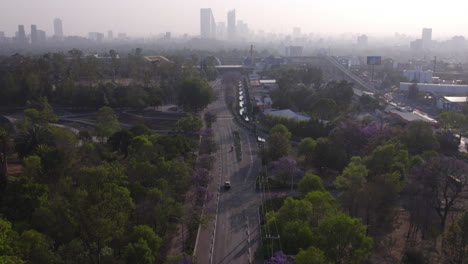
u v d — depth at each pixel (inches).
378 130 6924.2
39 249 3208.7
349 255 3393.2
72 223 3609.7
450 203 4613.7
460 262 3511.3
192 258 3673.7
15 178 5423.2
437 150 7352.4
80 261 3440.0
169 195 4453.7
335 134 6712.6
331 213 3900.1
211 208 5068.9
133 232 3595.0
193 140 7485.2
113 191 3863.2
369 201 4330.7
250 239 4308.6
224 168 6520.7
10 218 4035.4
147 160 5152.6
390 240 4013.3
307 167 6535.4
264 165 6604.3
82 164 5516.7
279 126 7096.5
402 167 5275.6
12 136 6565.0
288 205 3949.3
